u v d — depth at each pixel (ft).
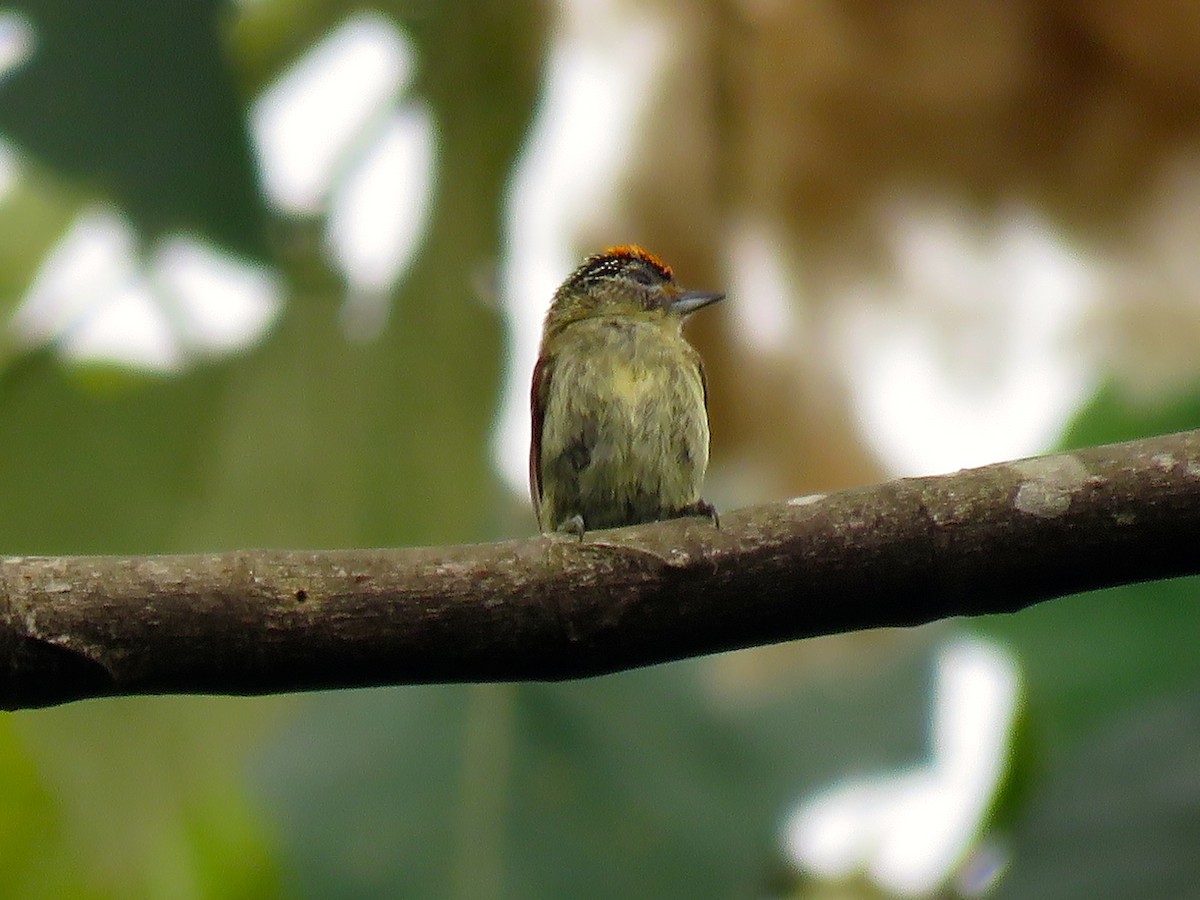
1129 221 39.45
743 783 31.89
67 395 38.75
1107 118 38.65
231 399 38.50
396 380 37.88
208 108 33.86
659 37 38.37
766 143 39.06
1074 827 29.76
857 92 38.58
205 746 35.53
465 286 37.81
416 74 37.76
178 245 35.60
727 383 40.75
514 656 22.02
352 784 31.50
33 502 38.47
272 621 21.34
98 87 33.35
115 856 36.19
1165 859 29.17
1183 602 33.78
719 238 39.78
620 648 22.17
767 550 22.15
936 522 22.08
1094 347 40.01
